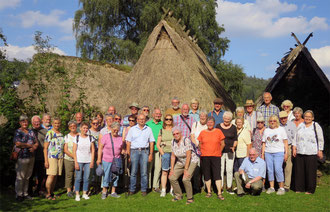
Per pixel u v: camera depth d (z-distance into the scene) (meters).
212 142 6.19
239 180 6.40
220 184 6.13
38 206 5.50
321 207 5.54
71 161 6.30
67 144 6.20
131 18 29.73
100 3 26.20
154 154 6.92
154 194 6.55
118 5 26.61
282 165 6.77
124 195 6.46
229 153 6.68
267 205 5.68
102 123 7.52
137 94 9.63
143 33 27.22
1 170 6.57
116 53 27.53
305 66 14.09
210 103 9.39
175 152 5.99
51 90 10.73
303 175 6.69
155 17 25.81
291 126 6.89
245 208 5.48
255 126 7.32
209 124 6.16
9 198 5.98
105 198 6.17
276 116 6.74
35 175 6.34
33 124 6.20
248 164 6.46
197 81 9.80
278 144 6.61
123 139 6.84
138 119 6.38
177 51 10.49
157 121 6.90
